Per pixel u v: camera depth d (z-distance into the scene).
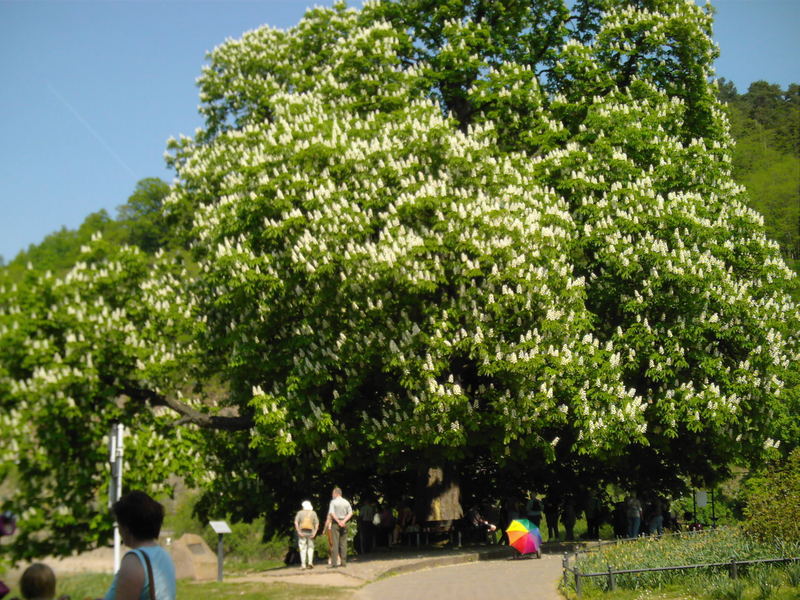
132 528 6.02
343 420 22.31
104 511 16.70
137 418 20.38
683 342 23.70
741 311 23.81
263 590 14.66
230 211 22.77
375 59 27.16
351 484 26.31
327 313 21.58
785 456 27.56
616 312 24.58
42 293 16.62
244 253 21.45
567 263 23.77
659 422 24.02
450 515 24.61
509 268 20.23
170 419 21.95
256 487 25.34
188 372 23.47
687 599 12.97
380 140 22.94
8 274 16.31
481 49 27.72
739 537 16.61
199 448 23.67
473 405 21.41
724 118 29.27
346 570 17.53
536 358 20.03
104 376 18.77
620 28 27.72
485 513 27.19
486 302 20.41
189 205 26.70
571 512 27.08
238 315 23.09
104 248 18.34
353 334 21.38
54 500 15.99
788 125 98.19
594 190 24.70
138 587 5.72
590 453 21.59
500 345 20.25
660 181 25.41
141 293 20.17
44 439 16.05
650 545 17.16
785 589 13.23
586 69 27.39
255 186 21.91
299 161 21.77
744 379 23.66
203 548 18.08
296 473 25.09
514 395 20.97
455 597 14.05
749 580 13.85
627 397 21.86
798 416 26.80
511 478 27.52
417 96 26.33
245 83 30.31
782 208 68.75
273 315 22.38
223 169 26.17
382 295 20.86
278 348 22.53
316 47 31.08
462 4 28.16
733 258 25.33
